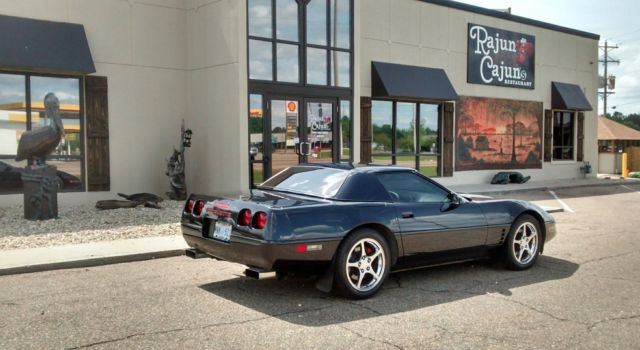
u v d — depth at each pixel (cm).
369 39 1731
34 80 1234
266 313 543
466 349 453
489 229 705
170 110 1433
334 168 671
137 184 1382
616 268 758
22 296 596
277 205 570
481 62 2055
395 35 1798
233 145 1319
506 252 729
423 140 1897
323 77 1467
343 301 588
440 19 1927
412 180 673
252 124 1335
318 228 568
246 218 569
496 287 651
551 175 2398
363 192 627
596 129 2627
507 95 2172
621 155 3250
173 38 1433
